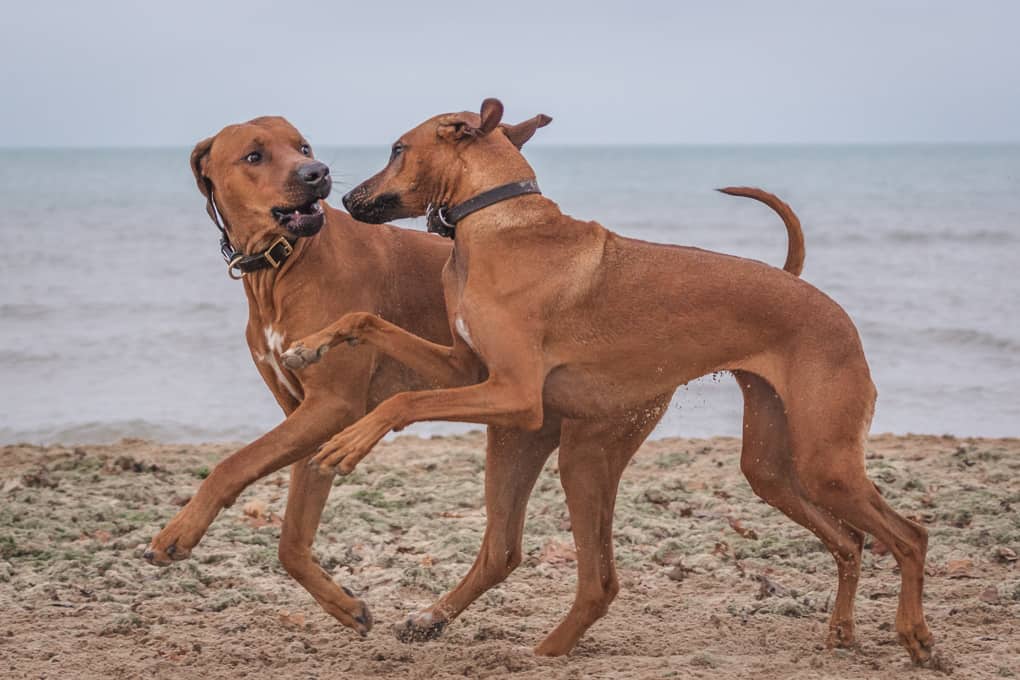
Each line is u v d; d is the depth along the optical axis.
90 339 23.39
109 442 16.09
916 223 49.53
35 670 6.90
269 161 7.21
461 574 9.16
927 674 6.76
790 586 8.86
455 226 7.24
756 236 47.16
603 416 7.26
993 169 132.75
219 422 17.06
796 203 66.75
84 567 9.23
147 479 12.33
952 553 9.49
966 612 7.93
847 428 6.79
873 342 23.02
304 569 7.36
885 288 30.05
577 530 7.38
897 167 146.38
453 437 15.11
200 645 7.43
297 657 7.27
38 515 10.73
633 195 77.25
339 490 11.96
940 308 26.66
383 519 10.86
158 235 46.12
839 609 7.39
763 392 7.32
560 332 7.03
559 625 7.40
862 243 42.44
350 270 7.54
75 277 32.72
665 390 7.21
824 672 6.80
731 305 7.05
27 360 21.45
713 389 20.12
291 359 6.77
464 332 7.00
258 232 7.24
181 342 23.08
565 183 100.12
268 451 7.07
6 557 9.59
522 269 6.90
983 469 12.30
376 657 7.30
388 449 14.15
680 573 9.16
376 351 7.51
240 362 21.34
